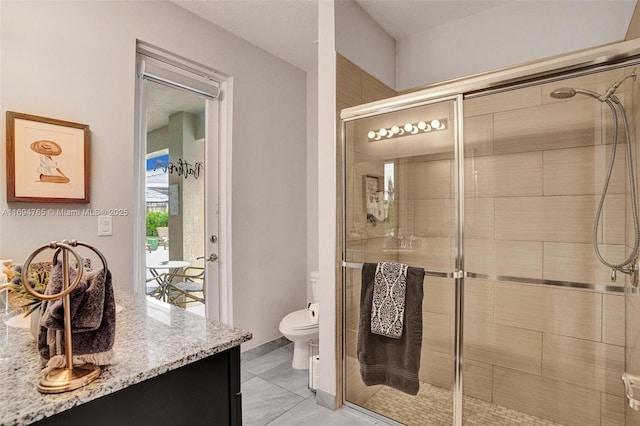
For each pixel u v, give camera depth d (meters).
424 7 2.33
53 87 1.82
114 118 2.06
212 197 2.76
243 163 2.86
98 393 0.73
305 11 2.48
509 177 1.95
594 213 1.81
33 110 1.75
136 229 2.28
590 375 1.87
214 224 2.78
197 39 2.52
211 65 2.61
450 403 1.91
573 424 1.92
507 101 1.84
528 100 1.81
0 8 1.66
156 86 2.41
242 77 2.85
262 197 3.03
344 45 2.17
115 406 0.80
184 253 2.57
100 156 2.00
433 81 2.56
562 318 1.94
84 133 1.91
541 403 2.00
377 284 1.91
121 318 1.21
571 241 1.88
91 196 1.96
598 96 1.68
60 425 0.71
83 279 0.82
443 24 2.52
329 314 2.12
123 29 2.11
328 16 2.11
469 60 2.42
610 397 1.82
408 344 1.80
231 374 1.04
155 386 0.87
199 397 0.97
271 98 3.11
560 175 1.87
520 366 2.05
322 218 2.15
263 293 3.04
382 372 1.87
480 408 2.09
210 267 2.75
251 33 2.77
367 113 2.04
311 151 3.48
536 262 1.97
